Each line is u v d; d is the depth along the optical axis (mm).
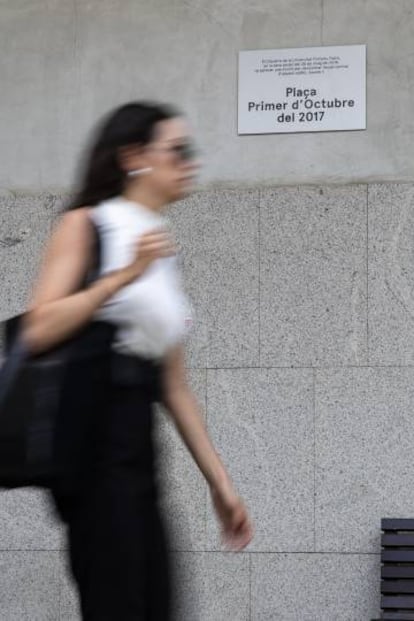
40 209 16344
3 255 16328
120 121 7512
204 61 16203
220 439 15555
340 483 15266
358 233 15586
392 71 15773
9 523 15820
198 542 15438
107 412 6902
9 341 6828
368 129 15742
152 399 7121
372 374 15328
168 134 7559
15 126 16531
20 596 15758
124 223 7215
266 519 15367
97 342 6910
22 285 16281
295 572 15250
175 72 16266
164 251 6957
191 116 16156
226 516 7891
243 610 15289
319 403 15398
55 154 16422
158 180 7531
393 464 15203
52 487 6824
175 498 15531
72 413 6758
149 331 7105
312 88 15906
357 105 15789
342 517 15234
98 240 7129
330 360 15438
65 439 6734
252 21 16125
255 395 15539
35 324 6785
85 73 16453
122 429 6914
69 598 15625
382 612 14578
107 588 6816
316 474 15320
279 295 15641
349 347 15422
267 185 15891
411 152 15641
